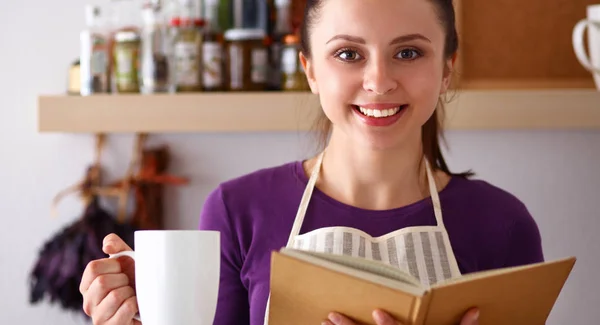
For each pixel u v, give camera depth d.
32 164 1.95
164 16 1.81
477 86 1.88
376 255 1.15
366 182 1.19
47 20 1.96
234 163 1.94
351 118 1.09
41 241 1.95
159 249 0.85
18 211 1.95
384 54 1.05
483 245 1.21
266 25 1.84
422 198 1.21
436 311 0.87
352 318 0.89
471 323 0.90
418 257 1.15
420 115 1.08
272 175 1.26
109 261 0.97
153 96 1.75
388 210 1.19
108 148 1.95
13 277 1.94
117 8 1.85
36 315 1.93
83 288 0.97
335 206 1.19
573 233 1.93
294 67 1.77
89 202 1.91
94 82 1.79
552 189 1.93
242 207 1.23
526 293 0.94
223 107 1.75
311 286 0.88
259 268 1.20
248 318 1.24
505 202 1.25
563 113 1.76
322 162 1.24
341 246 1.15
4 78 1.95
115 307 0.94
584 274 1.93
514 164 1.94
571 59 1.90
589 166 1.93
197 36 1.78
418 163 1.21
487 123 1.77
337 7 1.07
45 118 1.77
